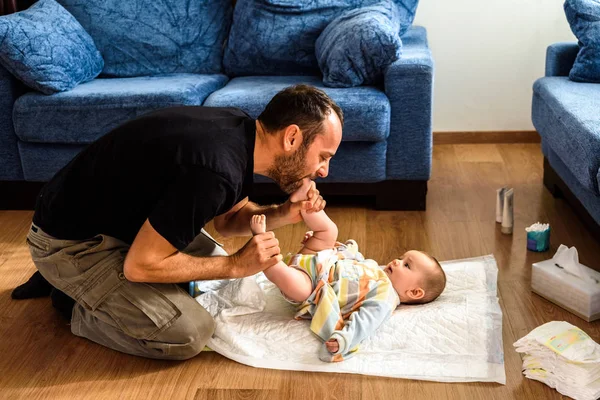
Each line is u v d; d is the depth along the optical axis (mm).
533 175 3623
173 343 2102
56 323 2379
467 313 2219
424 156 3133
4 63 3127
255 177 3219
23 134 3172
